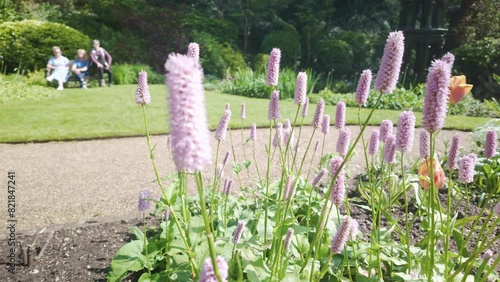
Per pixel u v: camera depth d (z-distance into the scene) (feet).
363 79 7.25
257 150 22.93
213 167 19.08
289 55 78.33
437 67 5.35
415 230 11.70
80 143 25.34
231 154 21.98
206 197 12.13
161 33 69.67
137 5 73.77
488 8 62.03
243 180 17.17
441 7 63.57
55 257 10.53
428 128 5.52
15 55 52.49
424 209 11.43
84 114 32.48
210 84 56.65
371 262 8.06
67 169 20.17
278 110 9.03
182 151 3.43
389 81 5.64
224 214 9.35
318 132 27.81
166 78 3.51
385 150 8.41
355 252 7.80
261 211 10.25
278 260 7.18
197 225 9.12
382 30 89.04
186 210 8.89
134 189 17.26
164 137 26.68
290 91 47.70
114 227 12.32
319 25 83.66
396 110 38.58
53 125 28.78
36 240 11.59
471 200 13.82
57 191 17.02
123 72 55.72
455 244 10.91
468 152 18.85
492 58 54.70
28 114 32.09
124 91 44.83
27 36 52.90
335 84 66.90
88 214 14.53
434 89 5.38
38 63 53.57
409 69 65.00
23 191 17.01
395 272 8.32
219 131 8.23
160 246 9.51
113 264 8.93
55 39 54.24
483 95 53.11
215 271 4.02
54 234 11.94
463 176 7.88
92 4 71.87
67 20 67.36
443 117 5.48
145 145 24.82
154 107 35.53
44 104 36.45
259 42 86.69
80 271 9.82
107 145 24.82
